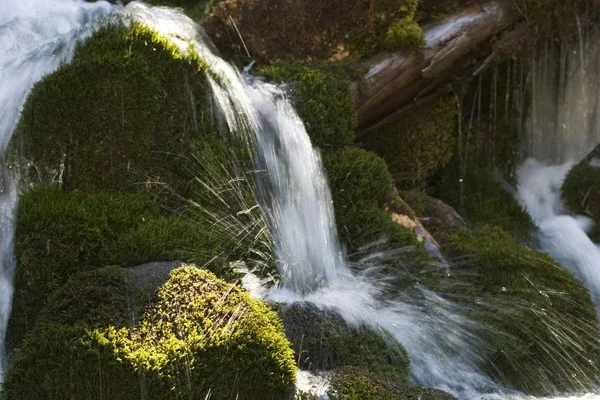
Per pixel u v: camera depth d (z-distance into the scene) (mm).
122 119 4340
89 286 3693
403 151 5781
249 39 5230
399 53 5418
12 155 4262
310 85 5035
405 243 4641
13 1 5441
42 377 3400
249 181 4523
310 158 4750
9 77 4664
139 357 3383
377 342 4055
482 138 6215
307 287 4359
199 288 3730
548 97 6359
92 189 4301
